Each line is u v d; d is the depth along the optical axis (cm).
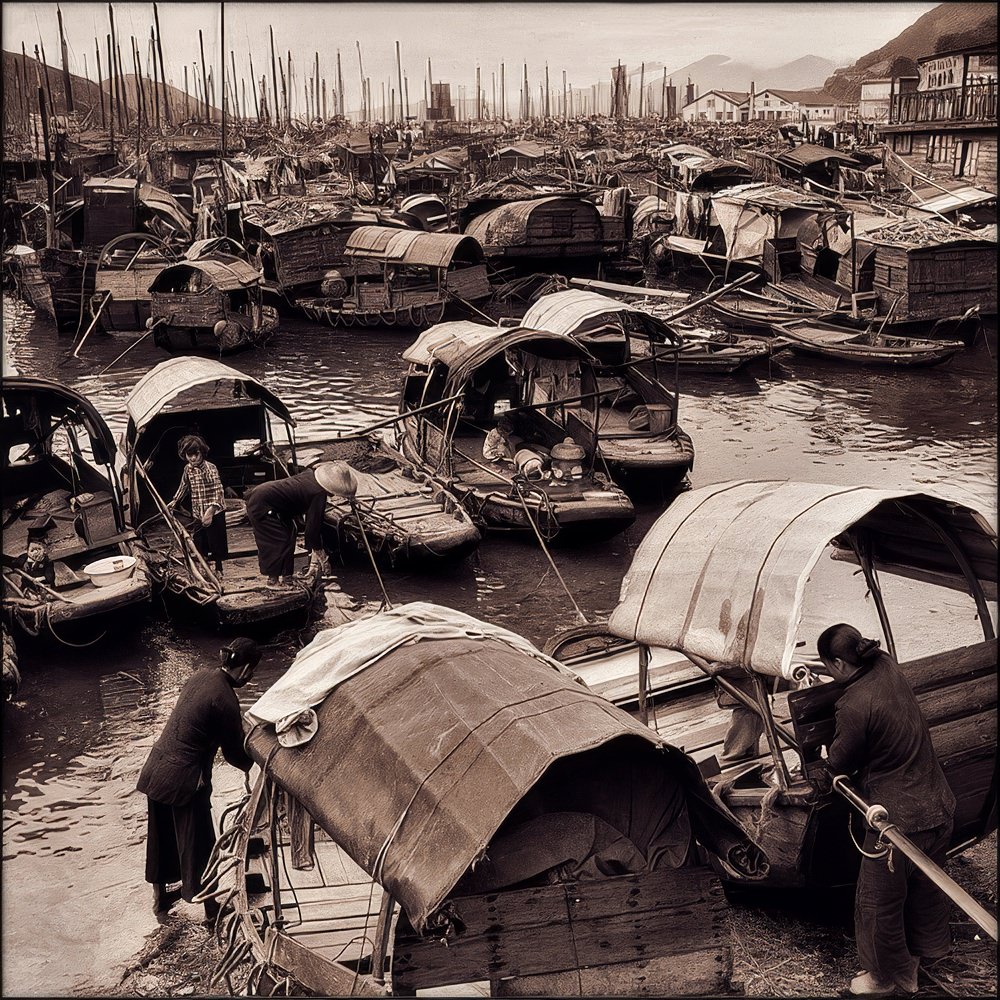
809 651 944
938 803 545
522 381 1780
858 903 561
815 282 2883
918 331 2450
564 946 518
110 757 890
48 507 1372
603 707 567
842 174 4119
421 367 1788
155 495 1225
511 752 513
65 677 1026
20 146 4947
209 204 4003
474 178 5756
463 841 485
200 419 1444
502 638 661
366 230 2925
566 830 549
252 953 571
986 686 619
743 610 615
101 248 3228
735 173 4731
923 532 695
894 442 1858
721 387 2259
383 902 540
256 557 1242
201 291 2636
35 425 1418
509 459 1539
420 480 1470
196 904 694
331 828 538
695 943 530
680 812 566
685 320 2722
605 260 3191
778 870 618
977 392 2178
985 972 585
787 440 1880
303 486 1118
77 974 631
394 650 625
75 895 712
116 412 2070
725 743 750
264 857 654
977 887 661
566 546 1391
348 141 6412
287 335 2848
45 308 2981
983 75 3175
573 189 4356
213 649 1089
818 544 613
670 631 644
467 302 2620
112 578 1090
